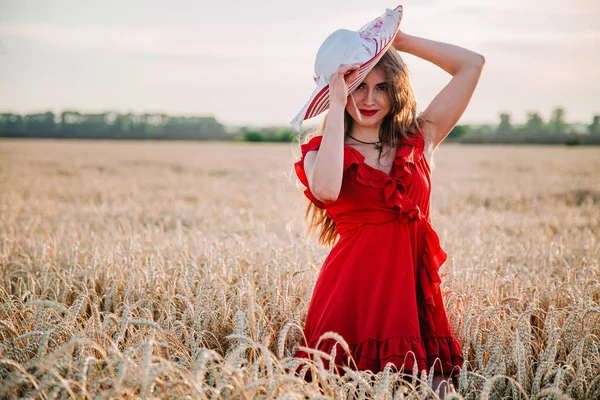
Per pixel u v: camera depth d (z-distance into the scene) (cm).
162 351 287
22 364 262
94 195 1399
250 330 298
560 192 1501
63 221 839
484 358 289
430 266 288
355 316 284
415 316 277
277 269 372
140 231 719
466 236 643
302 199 347
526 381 265
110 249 520
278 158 3769
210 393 249
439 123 319
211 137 9681
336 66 283
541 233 741
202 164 3022
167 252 535
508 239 628
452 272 395
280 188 1608
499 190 1523
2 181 1753
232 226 807
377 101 290
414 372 246
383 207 283
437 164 3048
